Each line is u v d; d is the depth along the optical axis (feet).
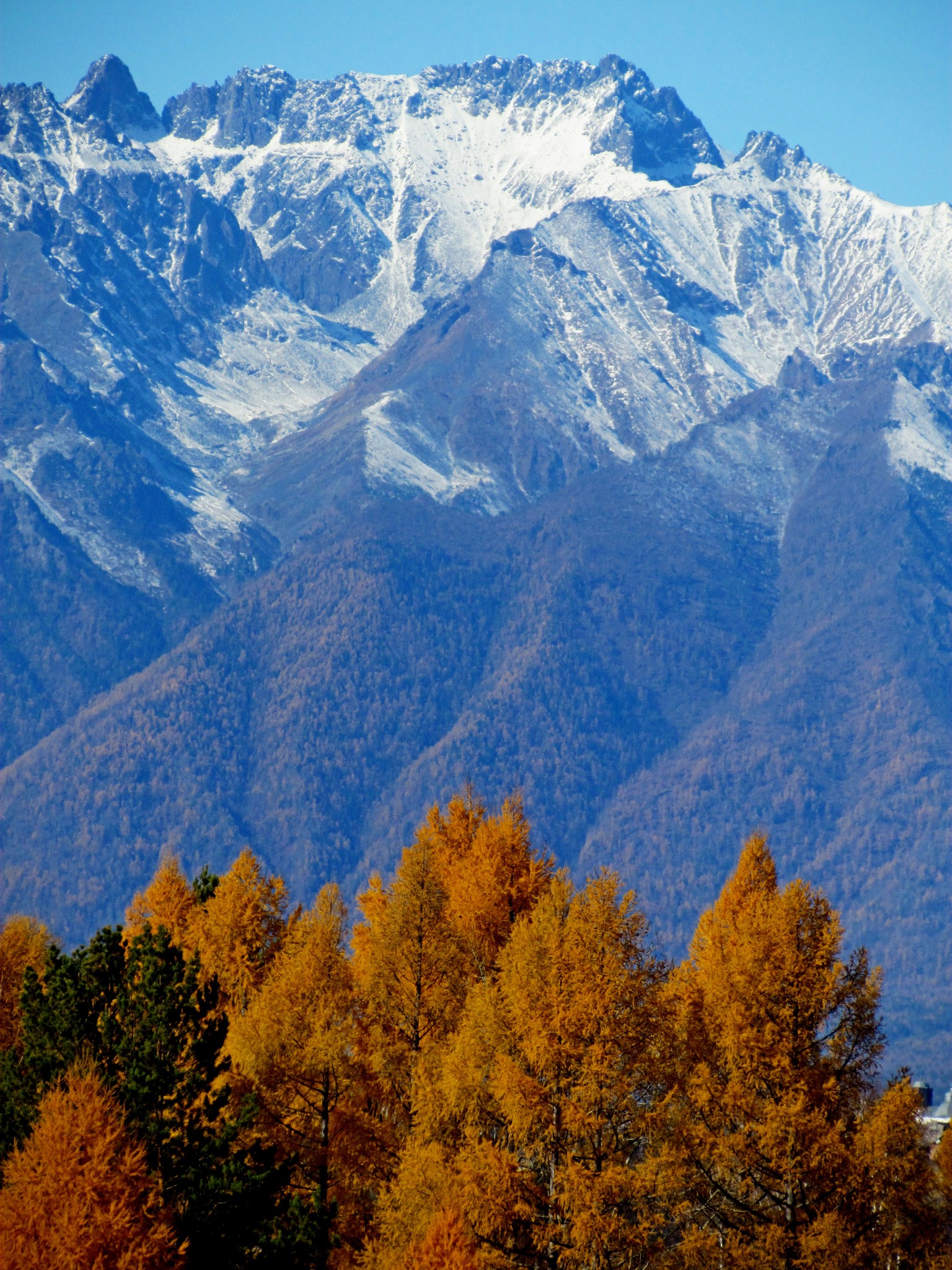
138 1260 296.30
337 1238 380.17
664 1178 365.40
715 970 403.75
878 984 389.19
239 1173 350.84
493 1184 369.91
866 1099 384.27
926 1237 369.71
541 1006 381.19
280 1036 409.28
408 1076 437.58
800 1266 359.46
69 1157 302.66
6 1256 294.46
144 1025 358.84
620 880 398.62
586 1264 362.74
